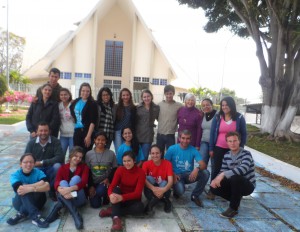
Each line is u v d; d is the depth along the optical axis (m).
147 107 5.06
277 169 6.55
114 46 27.25
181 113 5.18
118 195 3.64
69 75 25.11
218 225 3.76
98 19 25.78
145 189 4.17
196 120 5.09
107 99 5.01
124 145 4.64
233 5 10.45
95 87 25.48
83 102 4.83
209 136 5.01
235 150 4.14
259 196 4.93
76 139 4.83
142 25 25.28
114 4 26.73
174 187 4.43
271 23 9.85
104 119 4.97
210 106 5.07
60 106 5.07
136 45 25.59
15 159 6.53
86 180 3.96
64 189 3.62
